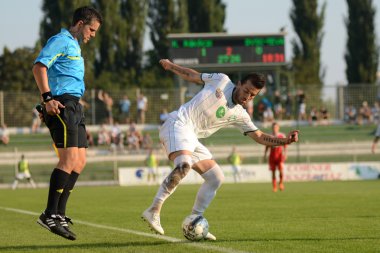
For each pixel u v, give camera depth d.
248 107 66.69
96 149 63.66
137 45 93.44
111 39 91.69
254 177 58.12
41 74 12.34
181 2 95.38
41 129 65.50
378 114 69.88
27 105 65.25
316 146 67.56
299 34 100.06
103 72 88.81
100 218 20.98
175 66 13.98
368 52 94.69
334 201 28.08
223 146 65.94
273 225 17.72
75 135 12.86
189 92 68.00
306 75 97.19
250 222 18.70
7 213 23.73
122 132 67.00
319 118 69.62
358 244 13.53
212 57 63.50
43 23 84.19
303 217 20.20
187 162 12.88
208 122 13.59
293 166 58.59
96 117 66.44
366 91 70.56
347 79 95.69
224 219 19.81
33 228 17.89
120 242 14.15
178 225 18.03
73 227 17.84
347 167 59.59
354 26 94.81
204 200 13.80
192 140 13.30
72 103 12.84
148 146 63.88
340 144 67.88
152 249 12.89
